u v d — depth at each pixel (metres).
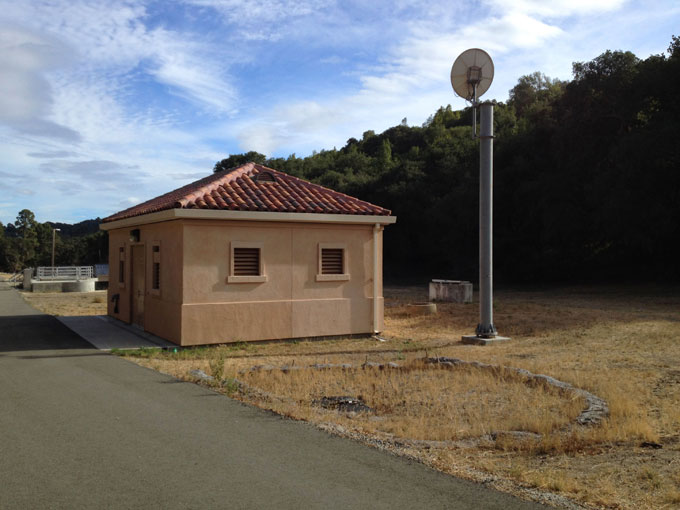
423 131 68.06
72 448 5.55
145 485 4.62
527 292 32.03
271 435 6.07
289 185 15.47
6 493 4.44
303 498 4.40
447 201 41.56
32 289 35.56
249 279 13.20
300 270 13.95
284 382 9.07
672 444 6.04
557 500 4.50
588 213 33.44
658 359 11.20
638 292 28.67
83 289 36.53
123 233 17.41
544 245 38.00
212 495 4.43
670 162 27.09
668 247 32.59
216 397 7.79
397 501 4.38
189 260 12.59
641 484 4.89
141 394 7.93
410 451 5.69
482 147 14.22
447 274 48.66
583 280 37.34
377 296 15.03
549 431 6.49
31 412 6.91
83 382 8.75
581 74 33.00
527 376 9.31
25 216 93.38
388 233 50.88
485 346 13.52
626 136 28.20
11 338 13.95
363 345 13.65
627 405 7.25
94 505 4.22
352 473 4.98
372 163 63.59
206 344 12.73
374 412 7.52
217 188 13.82
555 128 35.41
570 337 14.60
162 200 17.77
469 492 4.61
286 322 13.73
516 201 37.62
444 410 7.59
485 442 6.14
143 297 15.43
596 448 5.93
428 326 17.81
